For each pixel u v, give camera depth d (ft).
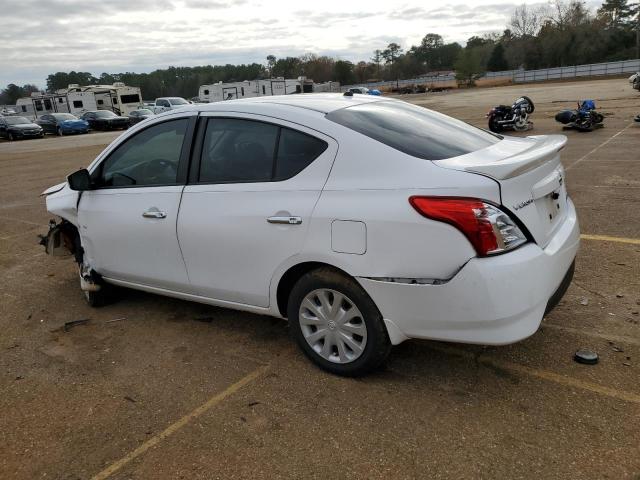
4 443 9.28
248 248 10.75
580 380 9.86
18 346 12.95
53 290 16.71
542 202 9.70
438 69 445.37
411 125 10.94
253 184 10.71
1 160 64.90
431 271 8.71
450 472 7.89
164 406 10.04
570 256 10.03
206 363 11.51
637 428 8.50
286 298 11.14
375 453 8.40
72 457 8.82
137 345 12.59
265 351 11.85
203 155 11.69
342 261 9.49
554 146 9.77
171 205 11.98
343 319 10.08
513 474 7.76
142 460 8.62
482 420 8.96
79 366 11.78
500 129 50.96
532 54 309.42
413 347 11.51
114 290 15.07
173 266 12.34
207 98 182.50
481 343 8.75
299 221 9.87
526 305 8.59
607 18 305.32
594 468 7.76
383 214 8.98
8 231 25.09
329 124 10.12
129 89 150.51
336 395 9.96
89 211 13.79
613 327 11.69
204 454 8.66
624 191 23.80
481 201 8.45
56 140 100.32
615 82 163.22
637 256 15.81
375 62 413.18
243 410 9.73
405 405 9.52
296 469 8.20
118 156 13.44
